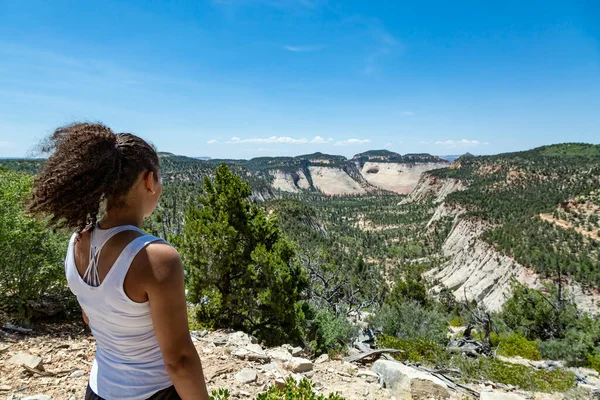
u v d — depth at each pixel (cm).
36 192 132
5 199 649
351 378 612
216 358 580
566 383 981
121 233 133
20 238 651
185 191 10075
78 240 142
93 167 126
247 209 1298
